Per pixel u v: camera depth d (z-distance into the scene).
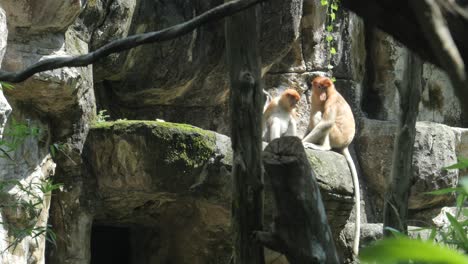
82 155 10.05
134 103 12.11
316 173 10.70
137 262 12.41
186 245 11.69
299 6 11.95
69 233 10.07
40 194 9.09
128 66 11.09
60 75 8.82
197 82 12.06
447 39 1.44
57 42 9.02
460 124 15.96
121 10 10.12
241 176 5.09
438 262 1.25
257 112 5.08
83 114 9.86
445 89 15.87
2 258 8.47
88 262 10.27
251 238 5.08
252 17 5.03
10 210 8.70
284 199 4.32
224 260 11.55
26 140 9.09
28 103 9.22
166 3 11.15
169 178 10.09
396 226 5.78
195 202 11.05
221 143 10.25
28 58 8.77
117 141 9.98
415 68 5.93
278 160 4.28
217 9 2.82
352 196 11.17
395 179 5.89
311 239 4.34
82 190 10.16
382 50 15.02
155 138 9.94
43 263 9.35
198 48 11.55
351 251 11.91
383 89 15.19
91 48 10.15
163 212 11.55
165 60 11.36
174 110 12.45
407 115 5.93
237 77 5.05
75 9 8.73
